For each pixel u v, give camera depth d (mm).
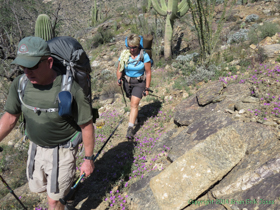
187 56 8352
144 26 12430
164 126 4586
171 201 2582
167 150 3635
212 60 6656
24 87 2107
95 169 3773
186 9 9414
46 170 2326
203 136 3461
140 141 4211
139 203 2848
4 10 8664
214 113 3877
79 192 3338
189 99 4895
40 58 1850
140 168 3461
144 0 18297
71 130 2256
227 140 2871
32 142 2393
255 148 2746
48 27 4117
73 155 2371
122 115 5621
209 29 6762
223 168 2646
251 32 8125
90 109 2156
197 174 2662
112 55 13492
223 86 4578
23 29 9008
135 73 4141
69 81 2057
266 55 5824
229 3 12766
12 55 8266
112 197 2998
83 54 2129
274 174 2295
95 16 19875
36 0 9531
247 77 4938
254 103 3725
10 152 6426
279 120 3045
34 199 3496
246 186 2336
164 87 6516
